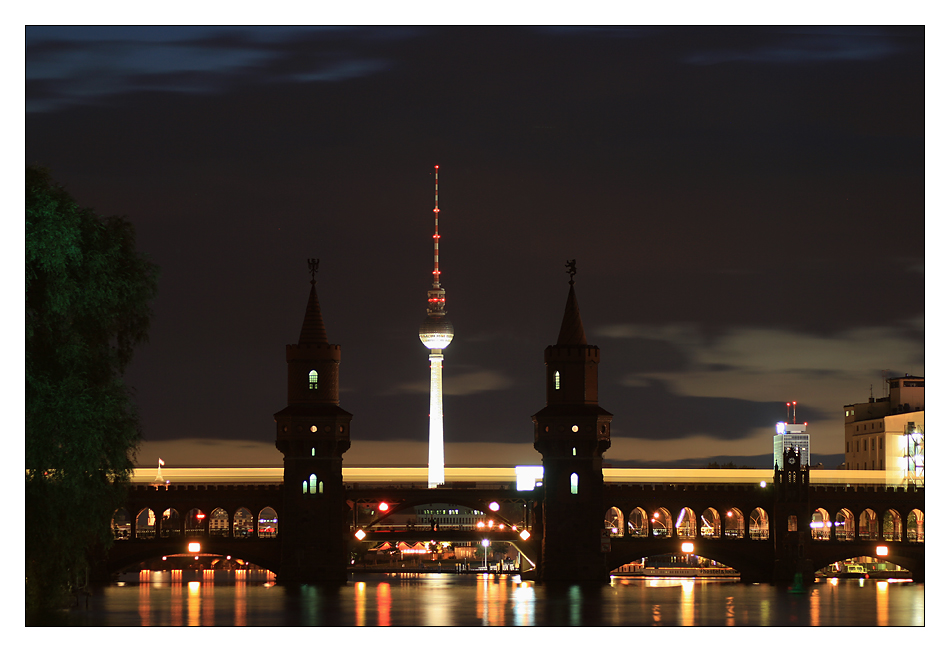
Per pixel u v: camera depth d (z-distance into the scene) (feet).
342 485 574.97
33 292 266.98
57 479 270.87
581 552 572.51
